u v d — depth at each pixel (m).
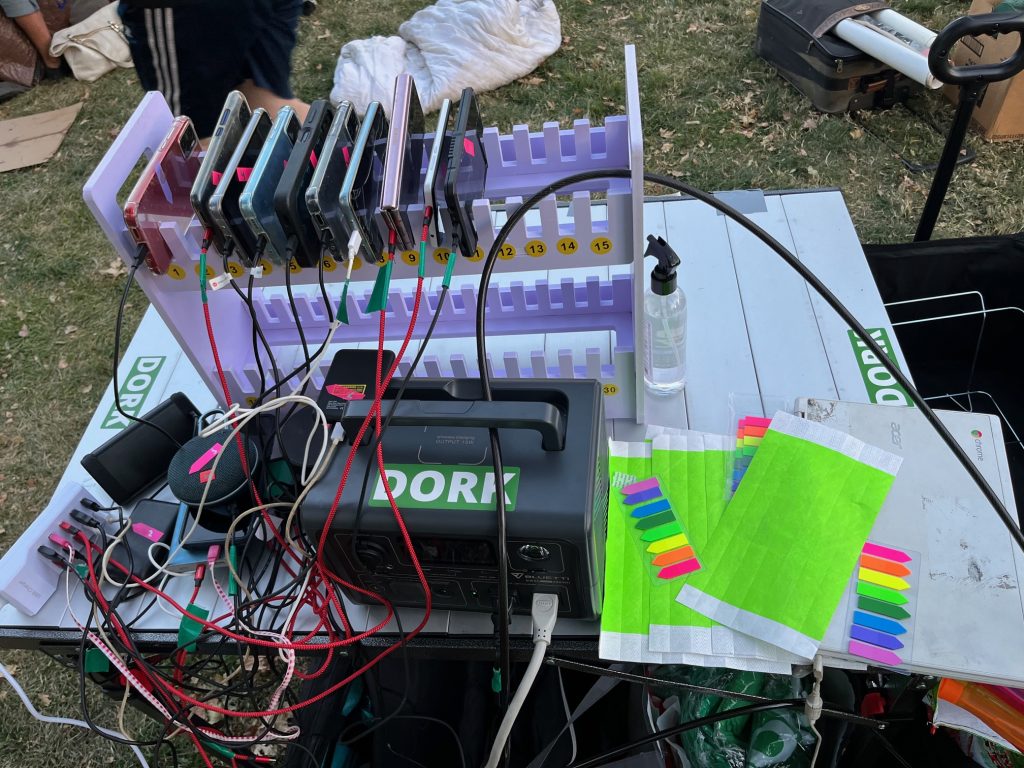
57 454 2.36
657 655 0.91
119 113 3.46
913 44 2.60
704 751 1.10
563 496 0.81
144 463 1.17
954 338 1.73
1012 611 0.87
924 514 0.96
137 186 0.95
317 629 0.99
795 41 2.87
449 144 0.94
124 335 2.66
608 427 1.22
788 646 0.87
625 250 1.01
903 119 2.79
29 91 3.65
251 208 0.89
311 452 1.03
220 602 1.06
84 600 1.08
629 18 3.46
